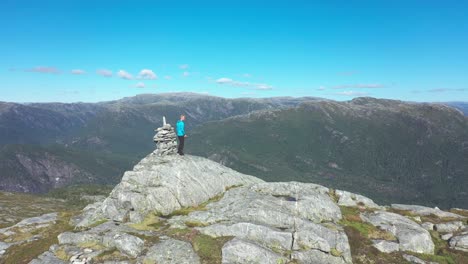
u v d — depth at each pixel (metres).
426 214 45.72
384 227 37.62
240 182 49.53
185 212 38.66
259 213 35.50
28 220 46.31
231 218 35.81
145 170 42.53
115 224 35.53
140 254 29.88
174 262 28.69
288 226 34.59
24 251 32.81
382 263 32.16
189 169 44.72
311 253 31.36
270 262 29.52
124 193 38.84
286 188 43.09
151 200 38.59
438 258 33.47
